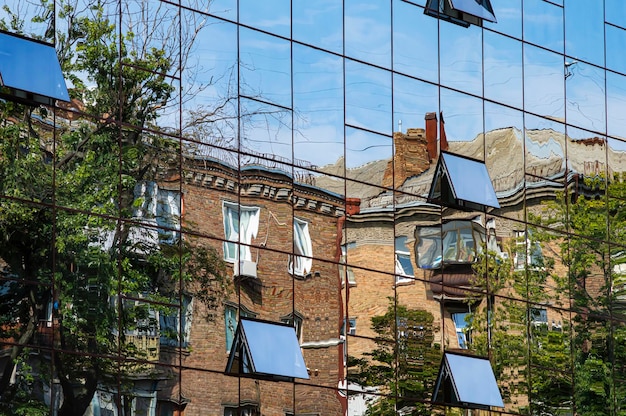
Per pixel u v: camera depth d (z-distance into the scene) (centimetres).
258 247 4022
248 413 3897
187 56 3972
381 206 4334
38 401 3522
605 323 4872
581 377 4766
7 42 3619
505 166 4728
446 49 4638
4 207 3572
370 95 4388
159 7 3938
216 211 3950
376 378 4209
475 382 4416
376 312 4253
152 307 3762
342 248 4219
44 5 3712
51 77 3656
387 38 4475
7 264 3547
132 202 3788
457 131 4609
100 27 3809
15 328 3522
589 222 4919
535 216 4781
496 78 4769
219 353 3869
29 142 3641
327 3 4331
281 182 4106
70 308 3616
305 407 4028
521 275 4684
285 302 4044
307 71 4241
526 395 4616
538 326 4694
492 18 4747
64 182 3678
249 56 4112
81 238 3672
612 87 5128
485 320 4541
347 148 4294
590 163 4988
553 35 4981
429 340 4366
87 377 3609
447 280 4462
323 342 4106
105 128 3775
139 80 3859
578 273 4844
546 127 4884
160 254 3809
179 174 3891
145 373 3716
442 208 4500
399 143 4428
